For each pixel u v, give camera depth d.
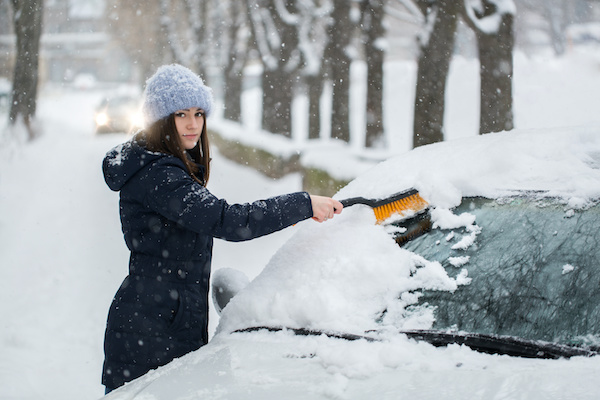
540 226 2.27
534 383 1.77
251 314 2.42
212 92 2.74
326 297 2.29
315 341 2.16
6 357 5.04
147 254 2.63
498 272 2.19
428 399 1.77
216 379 2.04
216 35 27.17
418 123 9.36
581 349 1.92
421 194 2.54
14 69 20.67
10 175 14.92
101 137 21.28
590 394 1.69
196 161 2.80
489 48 8.32
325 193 10.24
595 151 2.46
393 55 31.08
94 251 8.54
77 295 6.77
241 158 15.27
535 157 2.50
